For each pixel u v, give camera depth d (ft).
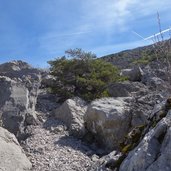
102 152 36.99
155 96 39.52
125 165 15.74
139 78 64.44
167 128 15.57
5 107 41.86
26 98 44.16
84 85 53.78
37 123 43.19
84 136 40.22
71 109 44.21
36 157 34.17
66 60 56.90
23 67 57.00
